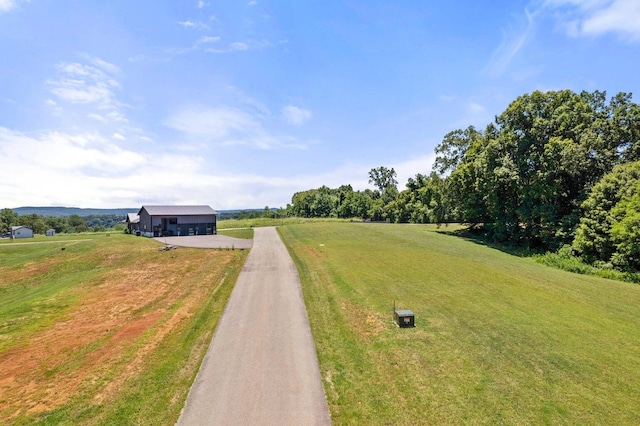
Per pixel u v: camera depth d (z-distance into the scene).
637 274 21.75
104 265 26.72
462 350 10.42
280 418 7.40
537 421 7.31
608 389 8.51
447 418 7.38
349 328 12.16
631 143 30.09
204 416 7.51
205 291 17.80
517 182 31.19
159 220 44.59
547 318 13.17
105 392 8.66
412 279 18.27
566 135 31.41
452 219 53.38
